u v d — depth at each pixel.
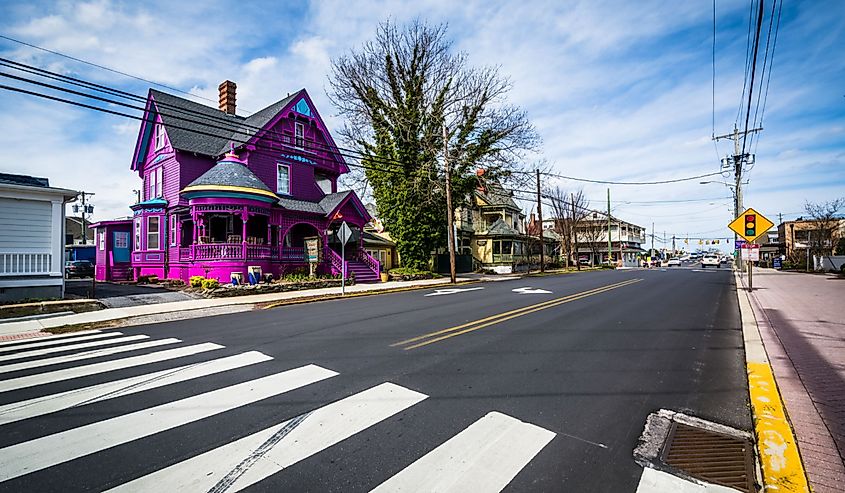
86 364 5.93
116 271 23.66
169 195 22.36
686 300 13.51
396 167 27.06
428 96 27.38
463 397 4.52
